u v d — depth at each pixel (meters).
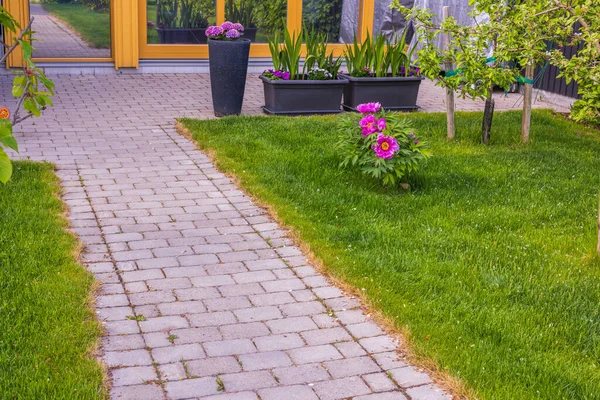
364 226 5.75
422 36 8.45
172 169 7.30
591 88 5.96
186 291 4.66
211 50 9.50
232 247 5.41
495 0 7.79
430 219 6.00
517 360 3.88
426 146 7.01
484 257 5.23
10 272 4.64
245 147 7.94
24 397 3.37
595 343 4.11
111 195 6.44
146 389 3.57
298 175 7.06
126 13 12.13
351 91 10.42
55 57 12.06
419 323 4.24
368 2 13.35
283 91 9.88
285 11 13.03
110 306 4.41
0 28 11.75
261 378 3.71
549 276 4.95
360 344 4.08
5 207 5.79
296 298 4.62
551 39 7.38
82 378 3.54
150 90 11.27
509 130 9.36
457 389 3.61
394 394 3.61
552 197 6.66
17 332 3.90
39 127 8.72
